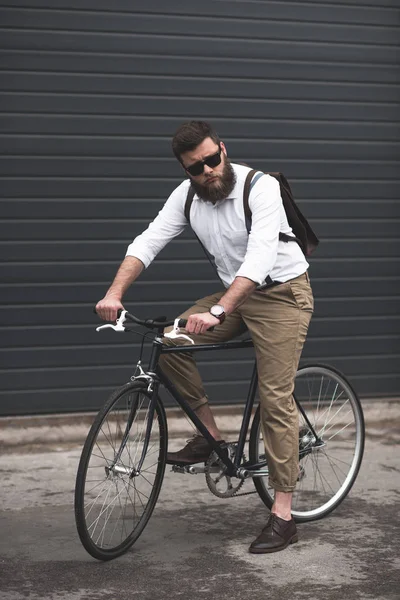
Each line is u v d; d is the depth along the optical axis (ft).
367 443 30.27
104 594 18.06
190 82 30.04
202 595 18.01
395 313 32.27
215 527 22.11
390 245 32.12
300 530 21.89
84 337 29.78
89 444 18.95
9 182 28.96
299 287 21.01
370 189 31.81
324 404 30.04
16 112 28.86
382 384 32.19
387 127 31.78
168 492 24.89
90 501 23.41
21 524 22.29
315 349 31.68
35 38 28.81
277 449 20.71
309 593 18.12
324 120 31.24
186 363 21.38
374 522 22.48
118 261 29.94
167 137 30.04
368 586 18.48
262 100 30.68
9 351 29.27
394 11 31.48
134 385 19.67
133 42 29.50
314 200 31.35
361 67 31.35
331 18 30.96
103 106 29.43
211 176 19.75
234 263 20.99
